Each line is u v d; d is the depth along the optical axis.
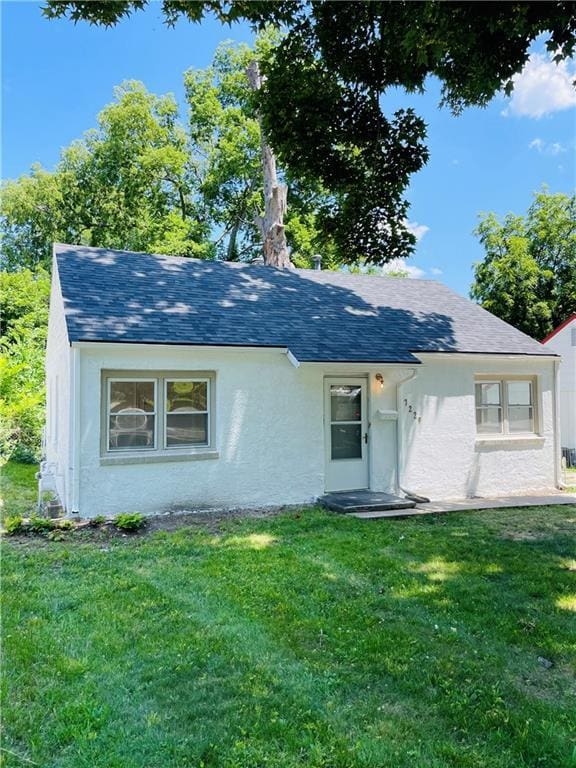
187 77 26.78
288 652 3.64
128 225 26.81
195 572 5.30
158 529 7.04
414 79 8.38
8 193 26.53
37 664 3.42
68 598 4.55
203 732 2.74
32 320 20.05
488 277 24.36
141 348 7.71
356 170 9.65
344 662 3.51
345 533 6.96
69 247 10.30
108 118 25.34
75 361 7.40
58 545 6.23
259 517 7.84
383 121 9.15
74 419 7.39
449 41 6.58
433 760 2.55
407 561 5.79
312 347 8.73
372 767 2.50
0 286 21.17
